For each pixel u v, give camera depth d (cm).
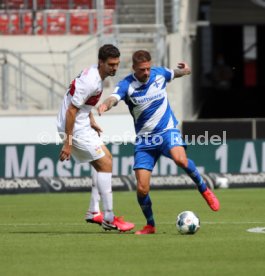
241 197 5925
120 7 9044
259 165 6950
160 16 8412
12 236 3684
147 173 3653
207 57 13838
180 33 8425
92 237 3591
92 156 3684
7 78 8062
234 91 13188
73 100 3588
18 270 2794
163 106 3641
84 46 8800
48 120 7850
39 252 3175
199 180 3650
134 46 8662
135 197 6128
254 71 14250
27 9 9138
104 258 3016
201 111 11862
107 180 3700
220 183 6831
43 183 6750
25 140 7856
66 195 6512
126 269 2786
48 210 5141
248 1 12525
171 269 2775
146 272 2725
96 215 3834
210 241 3406
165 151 3644
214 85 13062
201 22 10394
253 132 7588
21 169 6888
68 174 6881
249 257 3008
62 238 3572
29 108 8325
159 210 4981
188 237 3541
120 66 8400
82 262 2936
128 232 3797
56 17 8981
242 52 14250
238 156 6950
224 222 4216
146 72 3547
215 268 2786
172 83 8000
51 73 8675
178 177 6844
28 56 8744
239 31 14262
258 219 4375
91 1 9144
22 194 6688
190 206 5253
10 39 8838
